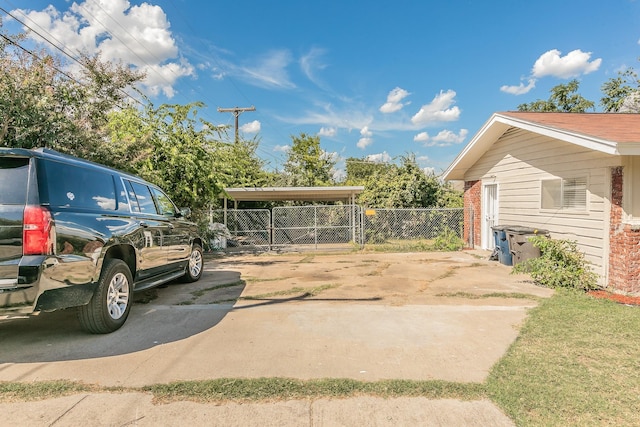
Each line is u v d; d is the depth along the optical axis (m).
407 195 15.98
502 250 9.69
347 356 3.72
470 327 4.59
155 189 6.42
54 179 3.88
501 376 3.26
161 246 5.84
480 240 12.48
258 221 16.78
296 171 28.41
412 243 13.91
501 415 2.68
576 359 3.60
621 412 2.69
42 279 3.52
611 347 3.89
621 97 22.39
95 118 8.74
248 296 6.27
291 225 16.69
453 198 17.11
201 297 6.20
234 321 4.86
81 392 3.00
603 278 7.17
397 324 4.71
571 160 8.12
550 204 8.87
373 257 11.35
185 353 3.80
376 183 17.27
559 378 3.21
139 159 9.27
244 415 2.69
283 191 15.30
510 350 3.83
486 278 7.78
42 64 7.54
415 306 5.57
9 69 7.09
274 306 5.59
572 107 27.19
